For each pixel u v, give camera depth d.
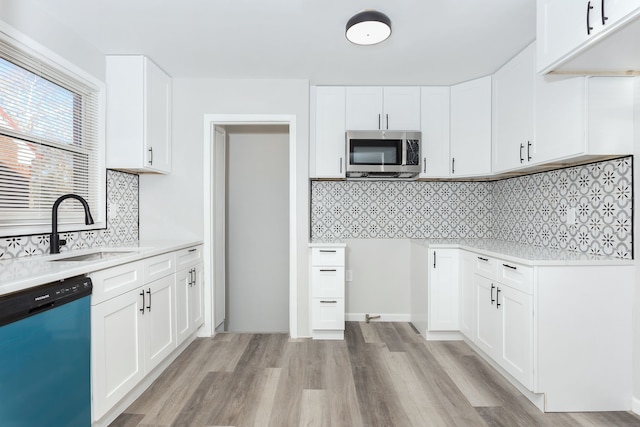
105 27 2.28
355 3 2.01
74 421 1.57
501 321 2.35
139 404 2.07
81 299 1.62
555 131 2.21
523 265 2.08
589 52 1.60
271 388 2.26
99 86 2.57
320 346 2.98
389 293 3.73
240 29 2.31
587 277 2.02
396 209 3.71
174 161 3.19
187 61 2.82
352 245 3.72
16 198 1.92
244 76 3.14
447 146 3.31
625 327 2.02
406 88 3.32
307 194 3.21
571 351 2.01
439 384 2.31
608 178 2.17
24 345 1.31
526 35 2.37
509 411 2.00
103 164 2.62
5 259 1.86
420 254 3.29
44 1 1.97
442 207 3.70
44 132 2.09
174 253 2.63
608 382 2.02
